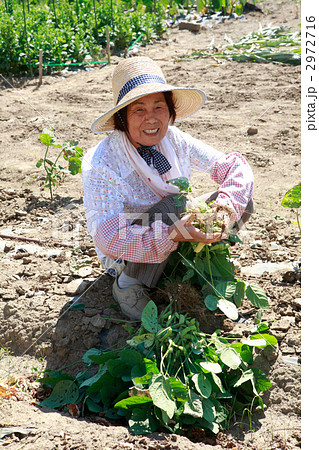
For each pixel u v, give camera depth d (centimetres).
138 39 1102
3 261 411
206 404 271
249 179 354
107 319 338
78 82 905
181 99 346
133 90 307
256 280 374
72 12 1086
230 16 1340
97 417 275
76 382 296
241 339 301
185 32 1225
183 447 246
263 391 292
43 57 961
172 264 342
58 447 242
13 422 257
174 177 335
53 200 515
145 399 261
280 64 930
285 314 339
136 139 320
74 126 708
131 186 329
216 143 641
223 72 909
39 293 370
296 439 265
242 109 748
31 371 319
